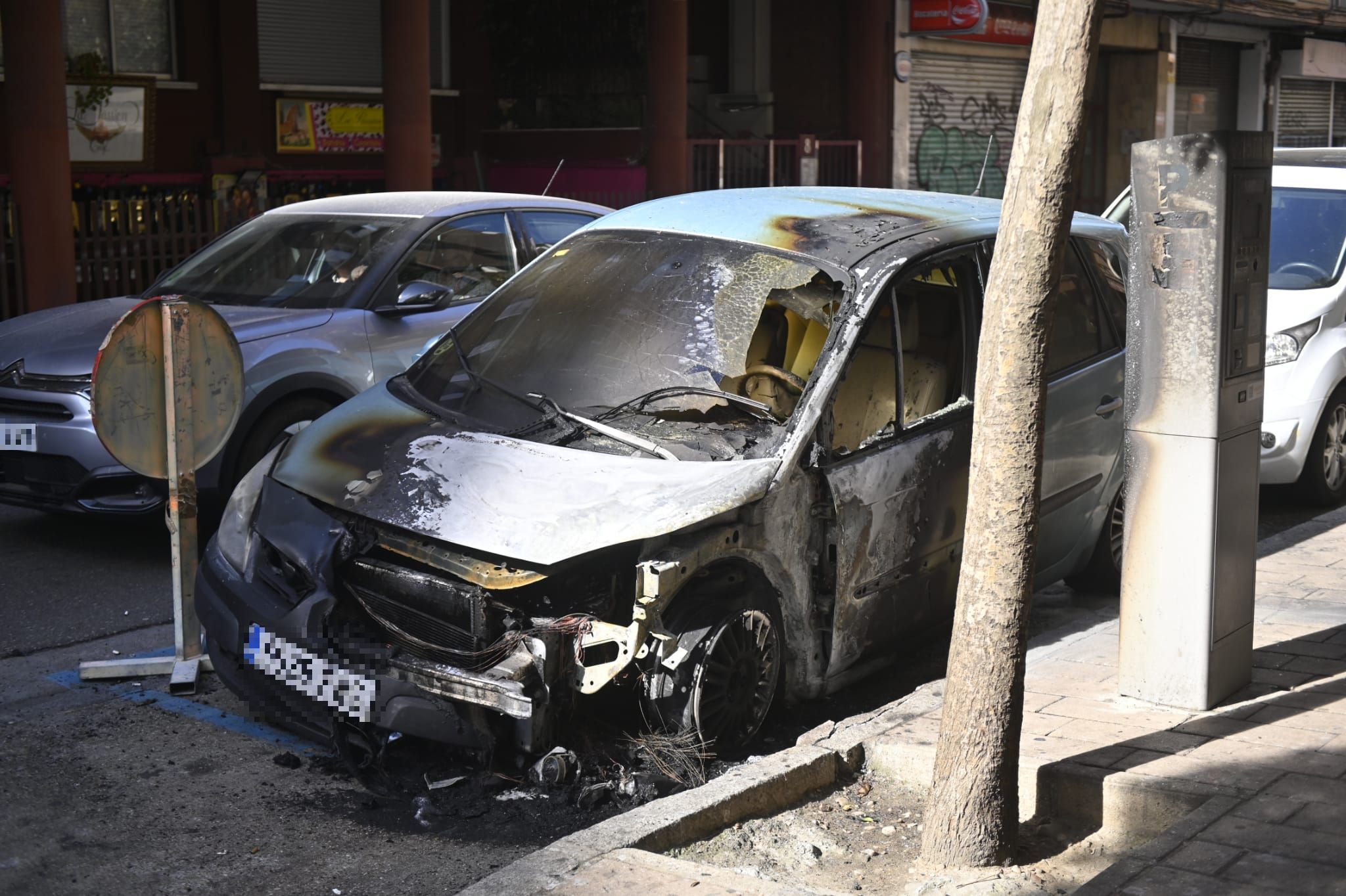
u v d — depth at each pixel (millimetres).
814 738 4715
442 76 19078
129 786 4531
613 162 18297
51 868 3973
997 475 3727
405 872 3988
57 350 7078
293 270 7965
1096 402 6129
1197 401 4543
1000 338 3689
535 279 5820
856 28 19734
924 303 5426
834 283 5223
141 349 5371
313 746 4883
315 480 4910
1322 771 4125
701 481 4566
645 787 4418
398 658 4438
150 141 15508
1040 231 3607
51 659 5758
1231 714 4641
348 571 4664
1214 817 3811
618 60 18359
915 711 4980
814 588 4918
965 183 21906
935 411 5379
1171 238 4504
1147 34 24422
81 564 7180
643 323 5332
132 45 15438
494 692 4246
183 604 5543
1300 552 7027
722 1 20938
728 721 4660
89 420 6766
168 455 5461
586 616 4395
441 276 8023
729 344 5156
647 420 4961
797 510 4777
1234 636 4770
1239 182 4445
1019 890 3742
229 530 5117
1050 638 5664
